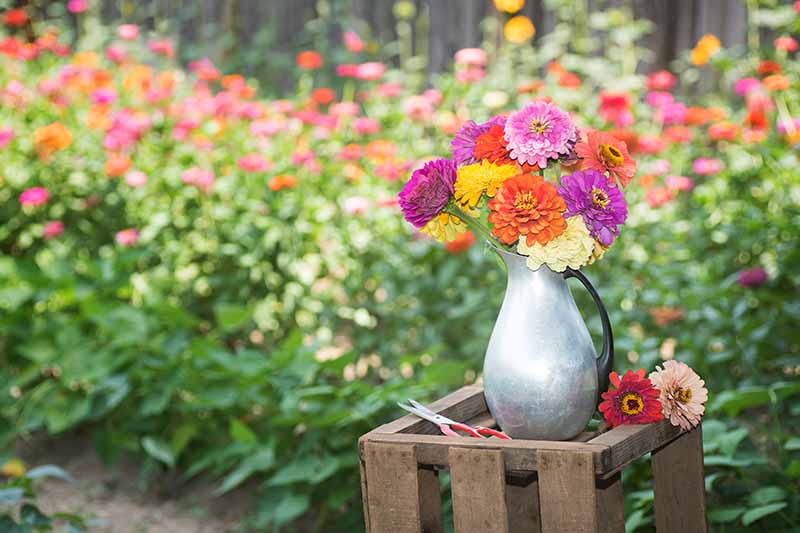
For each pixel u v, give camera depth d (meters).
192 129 4.94
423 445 2.02
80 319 4.27
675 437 2.18
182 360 3.92
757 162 4.70
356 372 4.32
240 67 6.95
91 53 5.68
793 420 3.68
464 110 5.42
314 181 4.88
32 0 7.35
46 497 3.96
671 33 6.45
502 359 2.11
